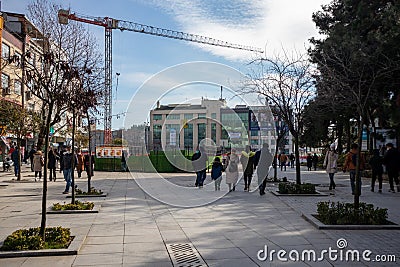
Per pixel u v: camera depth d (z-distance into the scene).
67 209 9.92
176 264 5.59
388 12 16.05
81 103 10.09
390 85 16.69
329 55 16.23
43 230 6.53
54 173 19.44
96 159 29.39
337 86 15.53
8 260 5.75
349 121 31.27
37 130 20.23
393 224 7.93
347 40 16.66
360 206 8.55
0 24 26.67
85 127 18.50
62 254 6.01
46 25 17.42
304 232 7.59
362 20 17.83
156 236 7.27
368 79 14.85
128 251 6.25
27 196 13.16
